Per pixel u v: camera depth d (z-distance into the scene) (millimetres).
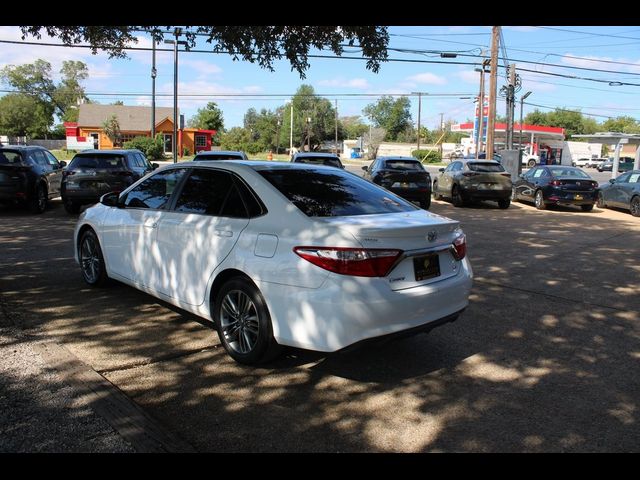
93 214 6059
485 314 5812
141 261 5211
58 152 56438
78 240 6359
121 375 4035
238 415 3508
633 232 12195
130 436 3174
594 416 3605
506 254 9281
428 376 4191
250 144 82000
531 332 5258
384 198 4703
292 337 3770
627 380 4188
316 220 3850
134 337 4793
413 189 16109
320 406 3666
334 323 3578
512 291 6805
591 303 6305
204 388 3877
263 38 9172
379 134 81000
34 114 92688
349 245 3607
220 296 4316
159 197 5180
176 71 29625
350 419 3504
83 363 4184
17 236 9641
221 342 4418
